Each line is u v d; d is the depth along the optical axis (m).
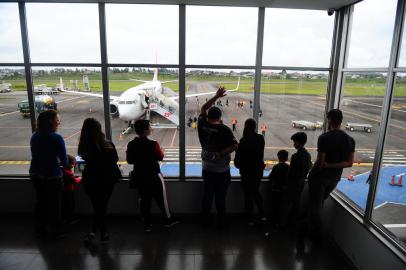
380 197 2.42
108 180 2.72
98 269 2.49
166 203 3.15
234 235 3.09
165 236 3.05
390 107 2.35
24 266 2.52
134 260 2.63
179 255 2.71
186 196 3.49
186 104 3.41
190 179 3.50
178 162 3.52
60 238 2.98
